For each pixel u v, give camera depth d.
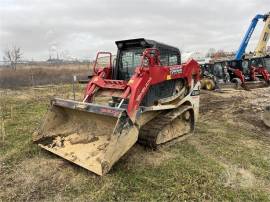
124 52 6.96
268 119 9.15
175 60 7.54
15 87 20.72
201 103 13.51
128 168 5.53
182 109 7.09
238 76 19.02
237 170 5.74
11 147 6.78
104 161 4.94
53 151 5.98
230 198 4.72
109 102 5.96
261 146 7.34
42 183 5.05
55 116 6.56
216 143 7.37
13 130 8.24
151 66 6.09
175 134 7.13
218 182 5.18
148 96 6.34
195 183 5.05
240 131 8.70
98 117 5.95
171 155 6.24
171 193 4.76
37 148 6.42
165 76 6.50
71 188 4.89
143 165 5.69
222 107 12.48
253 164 6.14
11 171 5.49
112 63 7.11
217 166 5.83
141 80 5.78
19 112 11.07
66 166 5.59
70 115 6.59
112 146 5.00
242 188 5.05
